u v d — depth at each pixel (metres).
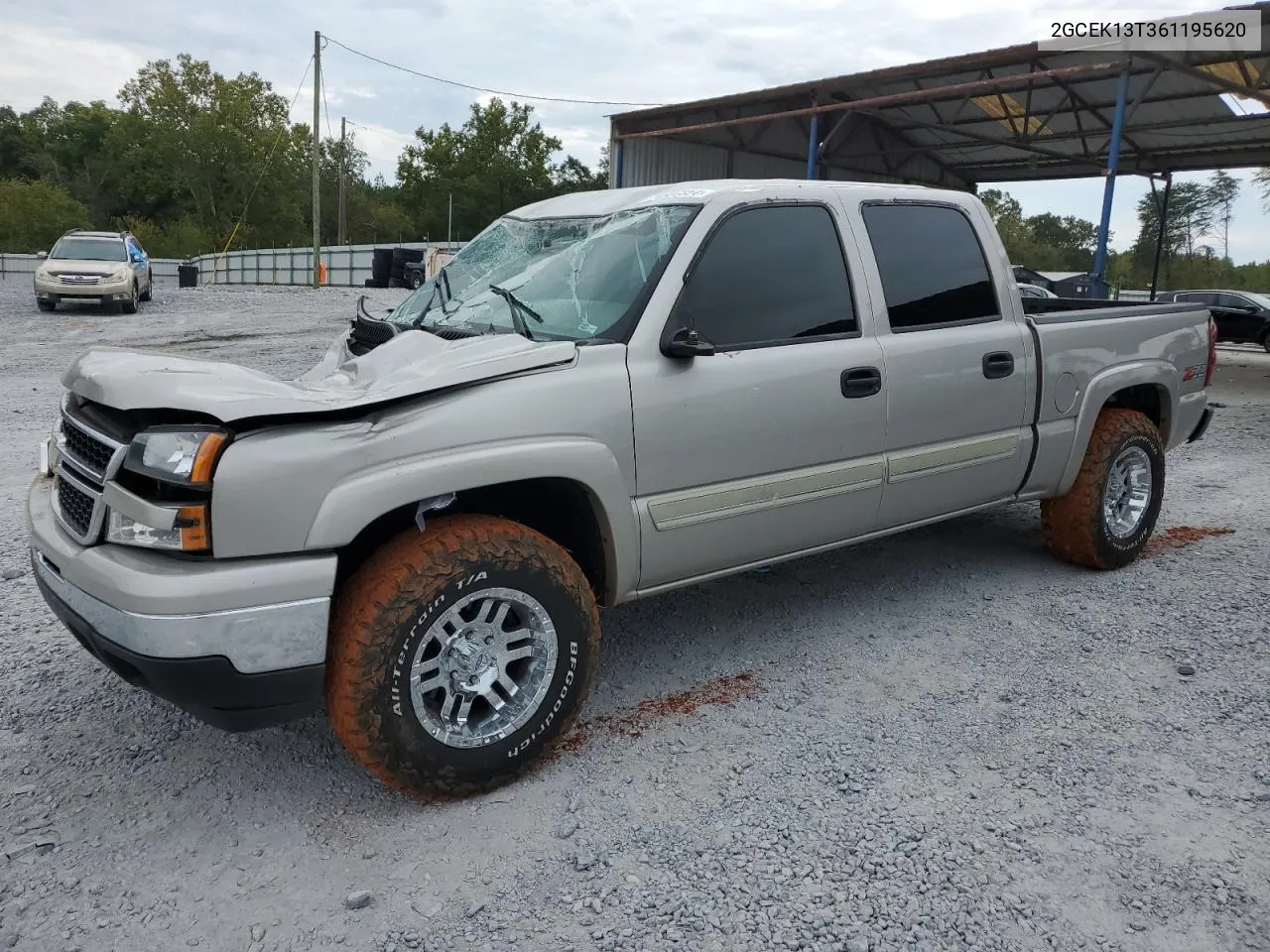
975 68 16.94
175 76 73.25
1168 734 3.36
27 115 90.12
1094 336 4.83
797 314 3.73
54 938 2.36
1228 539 5.74
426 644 2.78
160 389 2.62
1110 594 4.76
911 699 3.63
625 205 3.85
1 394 10.57
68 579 2.76
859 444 3.88
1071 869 2.62
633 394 3.20
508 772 3.00
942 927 2.39
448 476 2.79
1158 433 5.18
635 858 2.68
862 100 19.50
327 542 2.63
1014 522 6.13
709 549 3.52
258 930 2.40
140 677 2.62
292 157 75.62
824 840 2.75
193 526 2.53
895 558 5.36
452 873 2.62
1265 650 4.05
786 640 4.22
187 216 73.38
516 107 75.25
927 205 4.32
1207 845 2.72
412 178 76.75
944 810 2.89
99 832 2.80
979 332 4.32
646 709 3.57
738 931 2.38
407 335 3.36
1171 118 20.23
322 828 2.84
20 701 3.58
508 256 4.00
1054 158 24.42
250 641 2.55
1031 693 3.67
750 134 24.52
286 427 2.62
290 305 22.91
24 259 44.47
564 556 3.04
